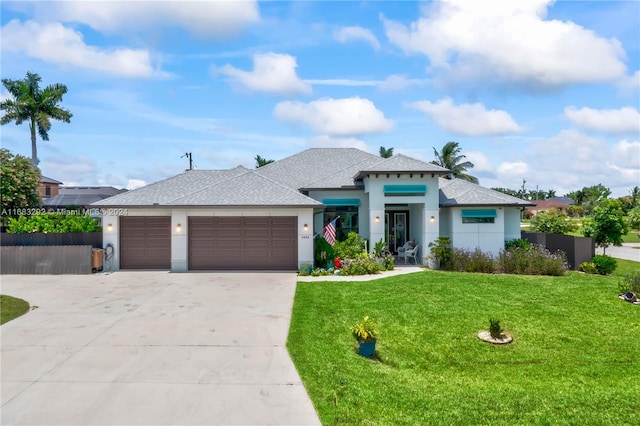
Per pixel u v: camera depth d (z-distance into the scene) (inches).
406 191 721.0
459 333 369.7
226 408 216.8
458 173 1904.5
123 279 586.6
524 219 2701.8
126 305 438.3
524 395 248.2
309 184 824.3
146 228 677.3
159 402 222.7
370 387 251.6
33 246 634.2
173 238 657.0
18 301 454.0
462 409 225.6
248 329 356.2
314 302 452.8
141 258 676.7
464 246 729.6
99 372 263.0
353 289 518.0
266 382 250.4
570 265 700.0
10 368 269.1
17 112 1549.0
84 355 293.3
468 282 551.5
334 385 249.8
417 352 331.6
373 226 727.1
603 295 483.2
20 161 954.7
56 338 331.0
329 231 688.4
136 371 264.8
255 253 669.3
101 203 670.5
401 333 368.2
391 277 596.1
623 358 324.5
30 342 321.1
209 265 668.1
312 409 217.6
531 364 314.0
